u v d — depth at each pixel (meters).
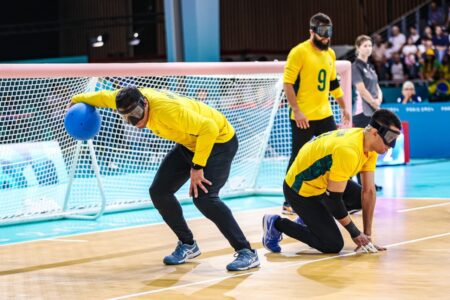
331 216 6.36
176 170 6.06
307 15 21.52
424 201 9.59
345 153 5.83
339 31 21.27
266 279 5.61
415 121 16.02
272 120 10.70
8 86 9.07
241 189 10.85
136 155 9.92
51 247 7.38
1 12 22.45
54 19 22.97
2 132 9.05
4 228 8.87
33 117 9.12
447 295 4.99
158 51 22.19
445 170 13.45
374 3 20.66
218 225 5.95
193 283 5.59
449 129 15.74
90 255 6.88
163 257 6.64
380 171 13.51
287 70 8.26
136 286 5.59
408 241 6.87
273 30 22.02
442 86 16.92
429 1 19.19
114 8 22.48
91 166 9.52
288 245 6.89
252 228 7.98
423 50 17.70
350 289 5.21
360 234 6.36
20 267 6.48
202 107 5.93
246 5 22.31
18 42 22.72
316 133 8.39
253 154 10.78
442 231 7.36
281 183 10.96
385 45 18.28
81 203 9.70
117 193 9.88
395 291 5.12
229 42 22.55
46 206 9.37
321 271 5.79
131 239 7.65
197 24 13.67
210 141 5.62
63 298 5.33
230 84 10.09
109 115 9.62
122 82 9.12
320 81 8.27
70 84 8.94
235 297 5.13
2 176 8.98
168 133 5.79
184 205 10.12
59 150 9.36
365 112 10.32
